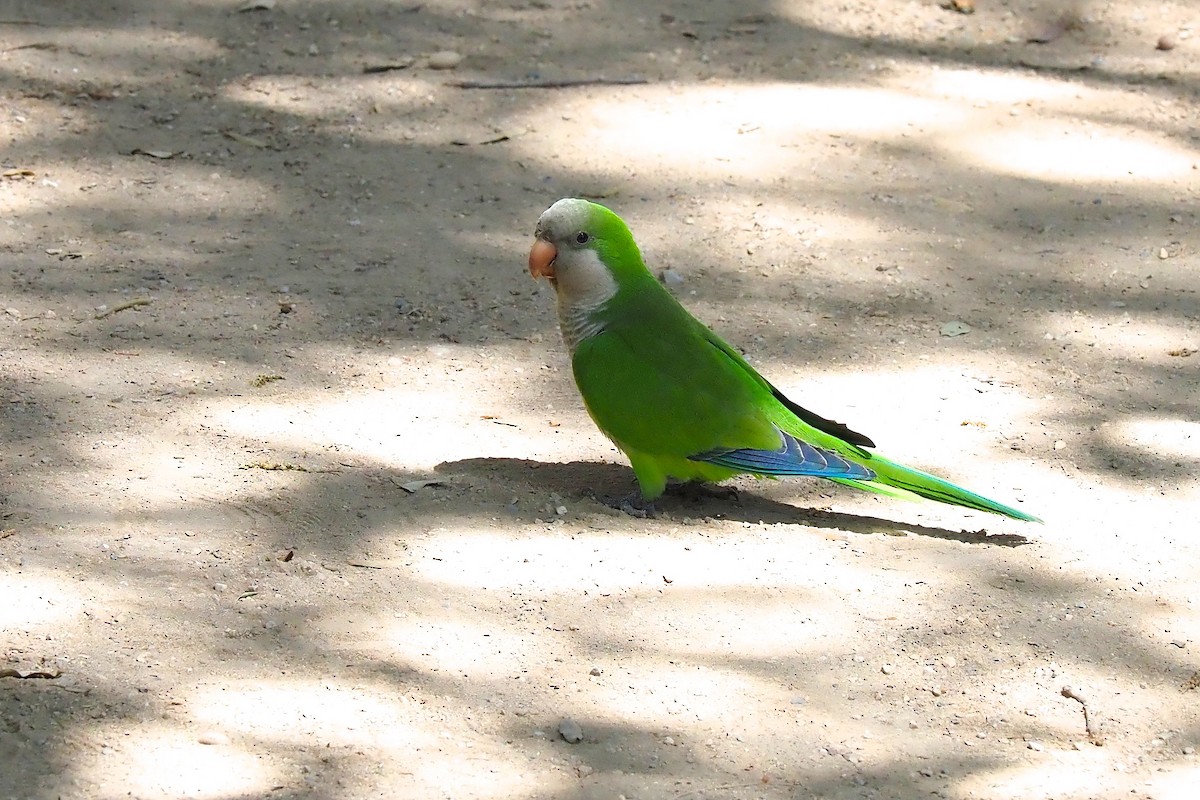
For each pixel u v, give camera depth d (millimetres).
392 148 11492
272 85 12281
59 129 11391
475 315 9398
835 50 13430
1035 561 7203
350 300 9422
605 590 6734
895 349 9266
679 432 7273
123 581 6477
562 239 7320
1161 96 12906
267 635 6230
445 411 8312
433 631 6348
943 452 8125
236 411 8039
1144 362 9227
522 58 12953
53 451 7469
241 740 5613
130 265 9656
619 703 5988
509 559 6926
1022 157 11828
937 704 6137
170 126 11586
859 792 5605
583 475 7863
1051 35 13891
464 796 5430
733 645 6406
